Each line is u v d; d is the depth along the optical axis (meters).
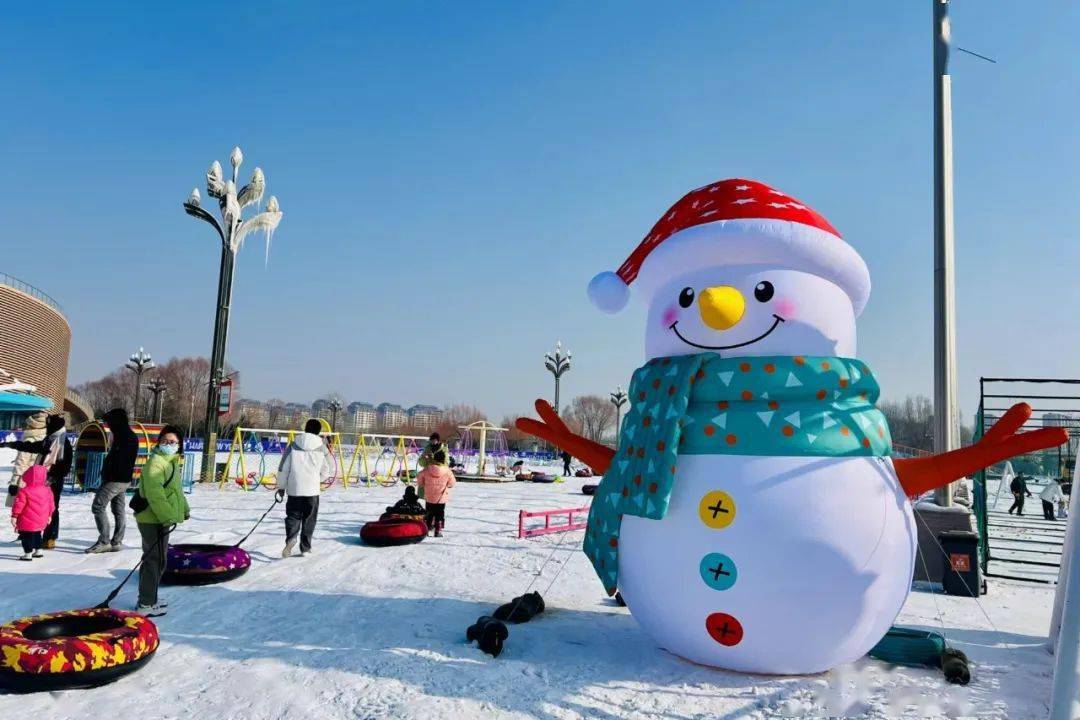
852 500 5.02
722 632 5.18
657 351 6.07
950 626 7.53
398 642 6.34
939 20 11.18
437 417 135.88
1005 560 10.97
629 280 6.86
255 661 5.78
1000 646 6.71
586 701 5.00
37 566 9.02
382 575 9.26
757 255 5.64
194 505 16.61
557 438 6.90
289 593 8.15
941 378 10.55
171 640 6.30
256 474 24.80
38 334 56.88
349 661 5.80
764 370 5.29
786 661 5.19
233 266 24.03
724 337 5.55
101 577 8.55
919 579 10.09
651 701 4.99
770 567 4.93
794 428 5.15
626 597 5.79
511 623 7.05
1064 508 23.44
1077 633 3.97
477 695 5.09
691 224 5.93
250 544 11.20
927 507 10.08
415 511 13.50
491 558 10.64
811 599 4.94
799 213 5.73
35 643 4.97
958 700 5.02
